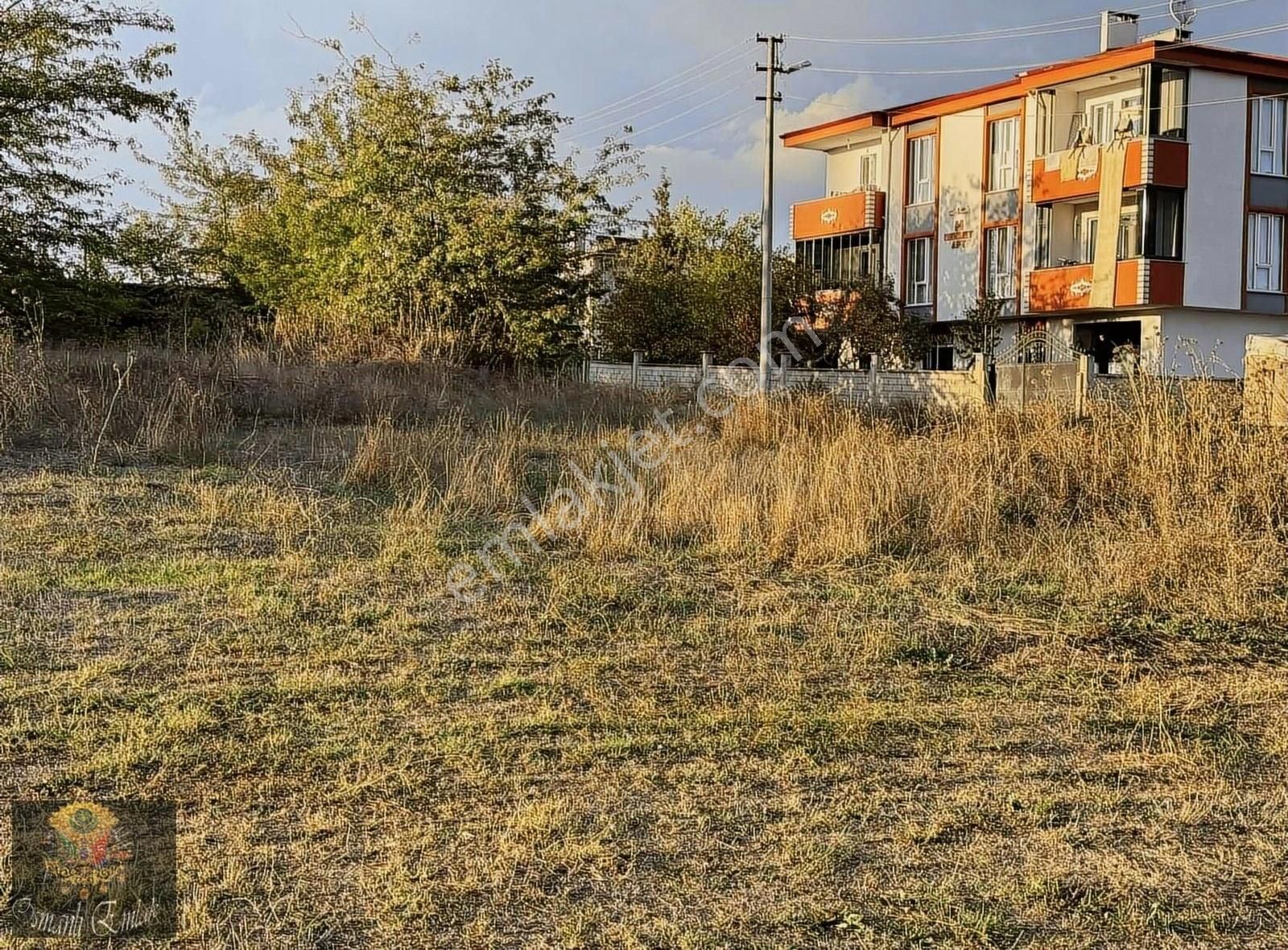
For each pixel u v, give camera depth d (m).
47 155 24.81
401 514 9.60
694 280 32.81
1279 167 29.34
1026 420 12.41
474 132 26.05
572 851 4.15
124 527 8.72
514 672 6.14
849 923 3.74
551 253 25.47
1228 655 7.12
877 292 29.45
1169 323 28.75
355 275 25.61
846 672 6.44
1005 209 31.83
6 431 11.34
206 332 23.62
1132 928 3.78
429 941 3.60
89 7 25.19
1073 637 7.34
